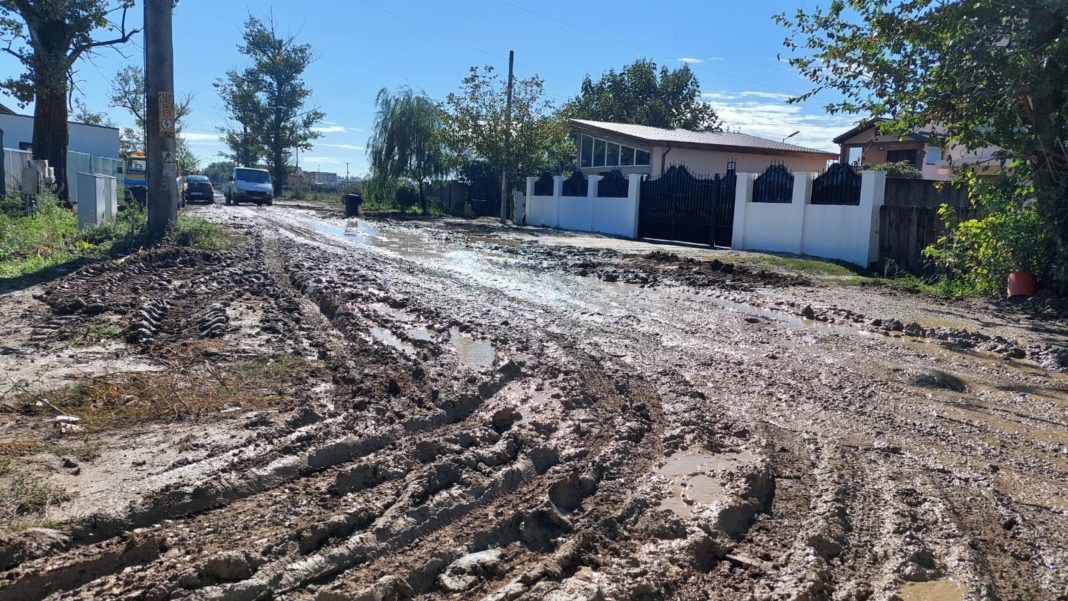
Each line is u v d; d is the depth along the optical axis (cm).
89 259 1370
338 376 697
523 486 479
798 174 1958
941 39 1249
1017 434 604
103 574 357
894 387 734
